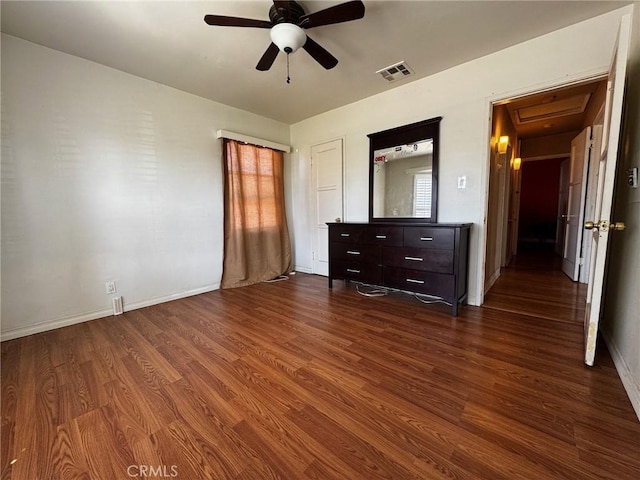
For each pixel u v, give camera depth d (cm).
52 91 225
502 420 123
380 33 212
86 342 207
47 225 228
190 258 321
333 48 231
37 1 172
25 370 171
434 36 217
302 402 139
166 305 289
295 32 174
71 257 240
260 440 116
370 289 338
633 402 128
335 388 149
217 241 345
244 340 207
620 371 151
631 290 148
